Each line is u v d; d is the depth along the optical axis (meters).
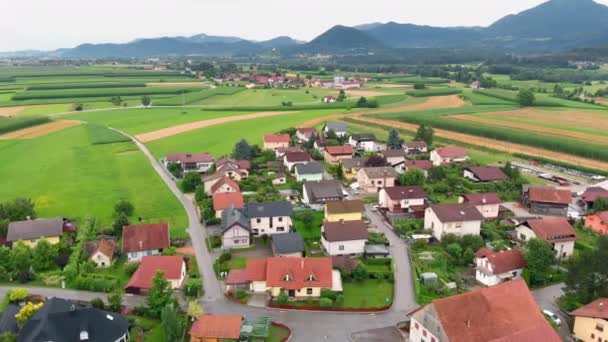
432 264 81.88
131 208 104.06
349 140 177.00
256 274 72.31
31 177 133.75
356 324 63.91
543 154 164.00
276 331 61.97
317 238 93.50
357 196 120.38
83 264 77.81
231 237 88.75
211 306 68.25
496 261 74.69
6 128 192.88
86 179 132.38
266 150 158.50
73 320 56.66
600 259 65.94
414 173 123.56
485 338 52.66
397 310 67.56
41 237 86.69
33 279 75.50
